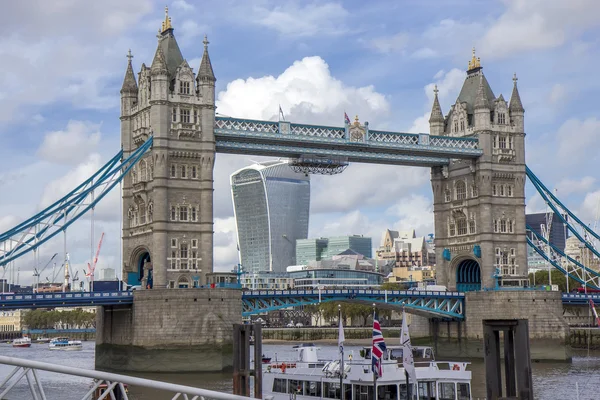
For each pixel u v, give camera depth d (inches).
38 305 4808.1
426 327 6752.0
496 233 6535.4
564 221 6988.2
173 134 5452.8
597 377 4569.4
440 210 6875.0
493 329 2055.9
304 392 2869.1
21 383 4010.8
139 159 5620.1
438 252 6845.5
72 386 3880.4
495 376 2047.2
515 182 6658.5
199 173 5516.7
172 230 5393.7
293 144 5836.6
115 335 5305.1
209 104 5556.1
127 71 5841.5
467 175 6663.4
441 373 2600.9
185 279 5393.7
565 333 6038.4
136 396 3683.6
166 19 5757.9
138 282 5689.0
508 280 6284.5
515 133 6702.8
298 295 5713.6
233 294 5152.6
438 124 6904.5
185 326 4980.3
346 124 6008.9
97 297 4997.5
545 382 4303.6
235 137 5629.9
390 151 6210.6
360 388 2605.8
